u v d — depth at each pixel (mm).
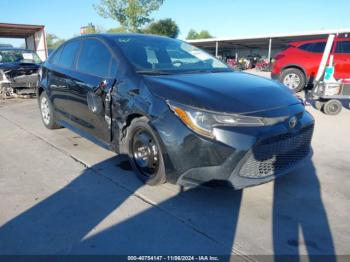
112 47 3941
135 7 26141
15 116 7152
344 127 6234
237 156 2789
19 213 2990
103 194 3350
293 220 2906
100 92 3822
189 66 3990
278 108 3055
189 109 2889
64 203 3172
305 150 3453
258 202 3215
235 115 2816
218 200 3232
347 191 3475
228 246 2539
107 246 2531
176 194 3340
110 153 4562
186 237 2645
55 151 4672
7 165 4156
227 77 3646
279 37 28297
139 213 2988
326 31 24906
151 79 3338
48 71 5324
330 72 7363
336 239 2639
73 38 4957
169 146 2986
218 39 31547
